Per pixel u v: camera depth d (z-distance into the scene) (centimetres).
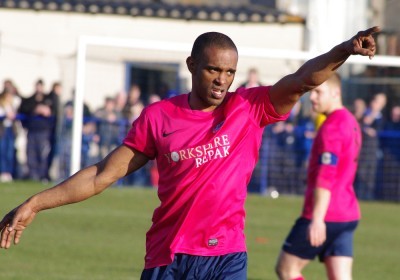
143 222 2702
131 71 3938
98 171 997
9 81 3634
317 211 1421
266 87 991
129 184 3650
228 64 949
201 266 971
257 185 3675
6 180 3569
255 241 2461
